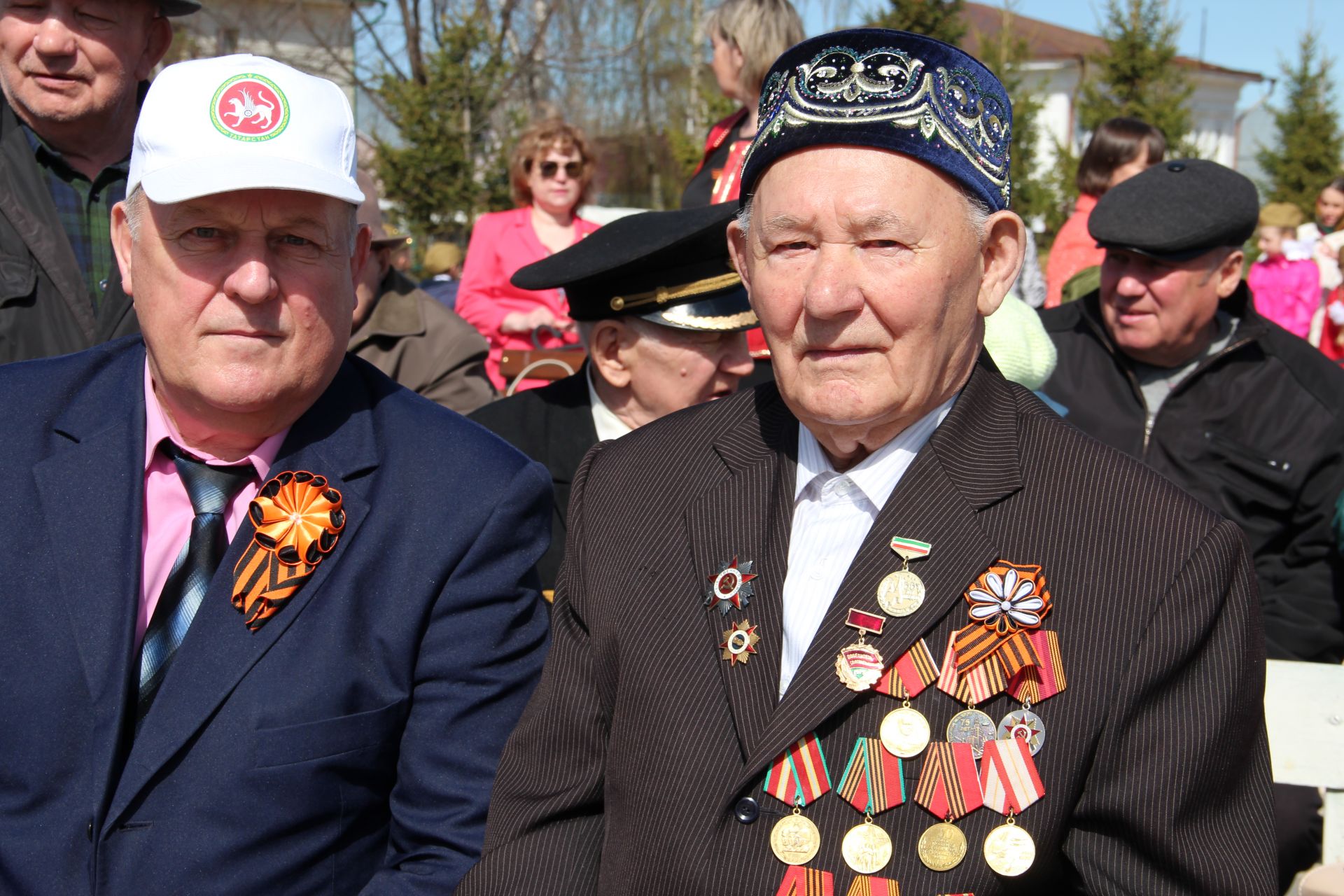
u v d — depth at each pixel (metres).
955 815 1.41
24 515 1.79
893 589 1.48
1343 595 3.24
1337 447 3.26
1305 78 29.62
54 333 2.83
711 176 4.62
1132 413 3.48
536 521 1.92
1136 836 1.41
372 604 1.81
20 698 1.73
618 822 1.59
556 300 5.64
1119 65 23.80
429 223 15.17
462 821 1.79
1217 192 3.20
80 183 2.96
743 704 1.51
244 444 1.87
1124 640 1.41
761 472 1.67
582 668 1.71
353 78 17.03
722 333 2.69
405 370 3.80
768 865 1.46
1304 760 2.34
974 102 1.46
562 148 5.61
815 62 1.46
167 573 1.84
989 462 1.54
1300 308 8.79
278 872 1.72
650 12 21.38
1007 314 2.90
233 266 1.71
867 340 1.44
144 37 2.95
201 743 1.72
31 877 1.70
